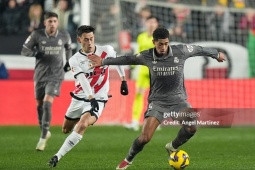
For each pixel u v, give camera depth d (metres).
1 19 63.72
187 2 70.06
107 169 33.47
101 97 34.69
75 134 32.69
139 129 57.06
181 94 31.58
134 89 61.03
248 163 36.06
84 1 60.47
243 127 57.72
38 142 43.25
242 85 61.38
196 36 69.69
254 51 67.12
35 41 43.09
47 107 42.06
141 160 37.09
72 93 35.78
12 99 60.62
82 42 34.00
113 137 50.47
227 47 67.00
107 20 66.81
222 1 70.31
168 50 30.94
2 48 63.16
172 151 33.31
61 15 64.06
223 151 41.78
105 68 34.69
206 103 61.19
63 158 37.78
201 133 53.91
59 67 43.41
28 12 64.19
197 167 34.41
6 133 52.94
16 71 62.94
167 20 69.94
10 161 36.44
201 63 65.00
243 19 69.69
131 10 68.94
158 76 31.11
